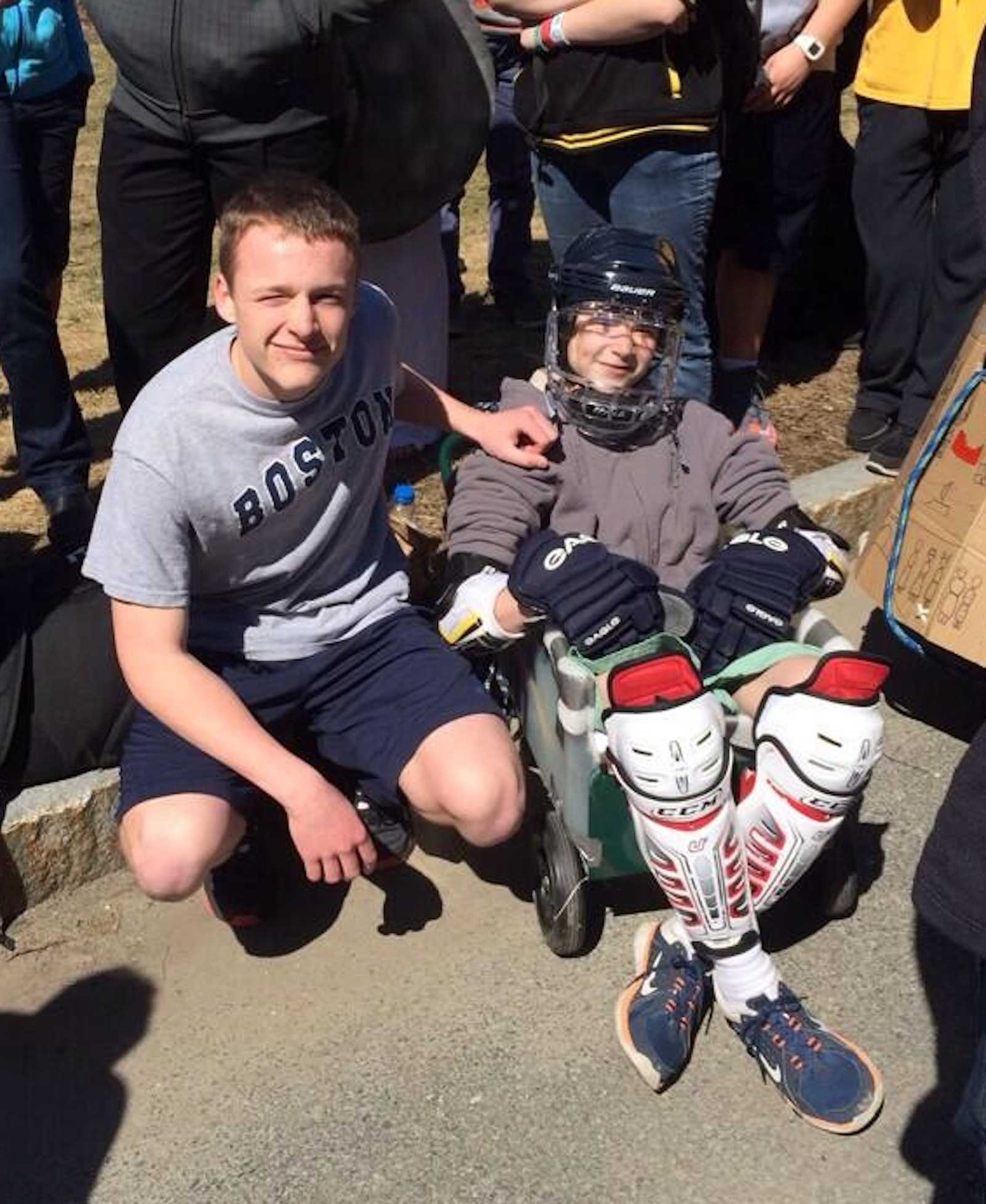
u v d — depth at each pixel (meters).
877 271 4.52
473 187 7.66
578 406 3.11
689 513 3.20
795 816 2.72
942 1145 2.68
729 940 2.75
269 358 2.62
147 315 3.94
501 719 2.92
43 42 4.60
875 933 3.14
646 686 2.61
